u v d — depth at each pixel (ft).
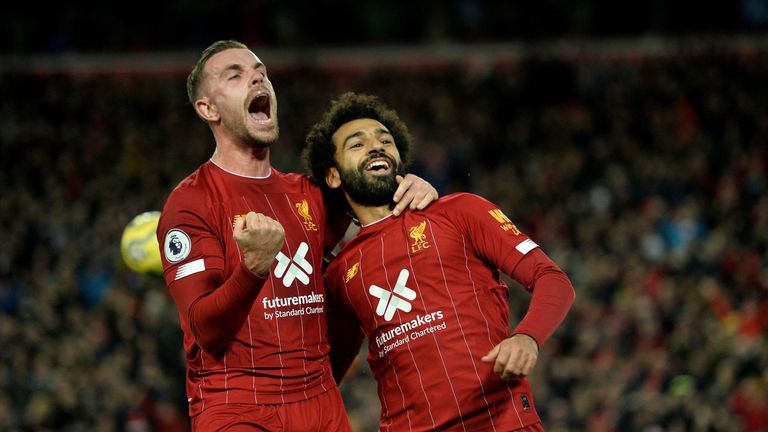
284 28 87.97
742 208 64.44
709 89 77.77
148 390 48.62
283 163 69.92
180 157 75.36
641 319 51.34
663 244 61.26
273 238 16.33
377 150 19.74
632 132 74.23
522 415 18.62
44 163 75.72
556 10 85.46
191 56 87.61
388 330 19.06
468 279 19.10
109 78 86.69
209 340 17.12
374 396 46.06
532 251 18.76
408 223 19.43
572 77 79.10
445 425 18.60
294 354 18.39
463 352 18.62
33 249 66.49
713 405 44.62
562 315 17.88
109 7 89.25
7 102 82.17
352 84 83.05
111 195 71.51
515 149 73.97
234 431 17.71
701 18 84.23
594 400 45.44
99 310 56.95
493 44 87.10
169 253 17.99
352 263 19.51
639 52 83.20
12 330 56.08
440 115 77.77
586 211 65.67
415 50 87.45
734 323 52.65
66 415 48.78
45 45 87.66
